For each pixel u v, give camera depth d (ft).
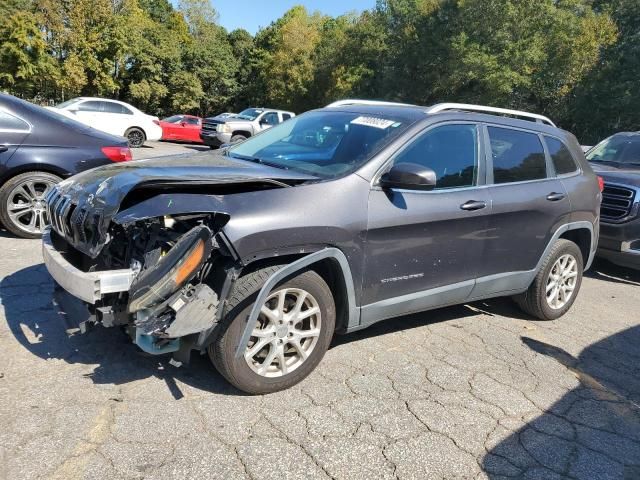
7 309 13.23
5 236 19.66
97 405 9.62
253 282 9.77
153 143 79.82
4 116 18.65
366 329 14.35
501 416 10.69
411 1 108.47
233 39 218.18
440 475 8.75
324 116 14.37
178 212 9.18
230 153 14.14
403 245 11.80
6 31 100.89
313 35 156.56
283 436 9.29
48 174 19.19
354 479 8.43
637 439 10.37
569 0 98.22
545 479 8.92
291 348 10.88
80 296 9.19
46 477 7.75
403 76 108.37
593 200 16.81
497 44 93.76
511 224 14.06
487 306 17.37
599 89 98.43
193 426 9.30
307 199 10.44
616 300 19.72
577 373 12.98
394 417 10.25
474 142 13.61
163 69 152.15
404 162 11.89
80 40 113.60
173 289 8.87
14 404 9.42
